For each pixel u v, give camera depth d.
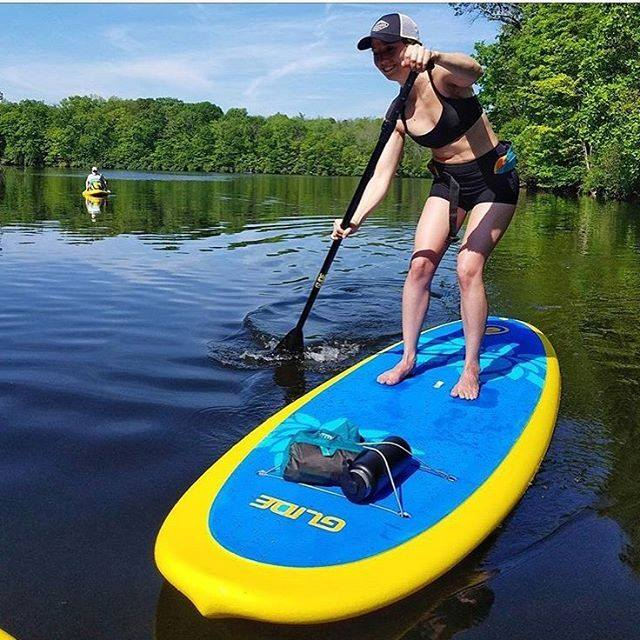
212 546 2.44
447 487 2.88
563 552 2.79
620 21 20.42
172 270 8.43
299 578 2.30
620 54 21.44
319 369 4.95
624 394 4.57
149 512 3.02
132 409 4.09
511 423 3.48
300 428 3.29
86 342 5.35
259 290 7.39
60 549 2.73
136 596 2.48
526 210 18.52
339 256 9.81
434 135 3.65
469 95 3.61
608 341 5.74
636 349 5.54
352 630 2.34
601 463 3.61
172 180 36.47
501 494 2.92
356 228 4.25
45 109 68.75
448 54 3.31
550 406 3.79
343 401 3.62
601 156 23.17
